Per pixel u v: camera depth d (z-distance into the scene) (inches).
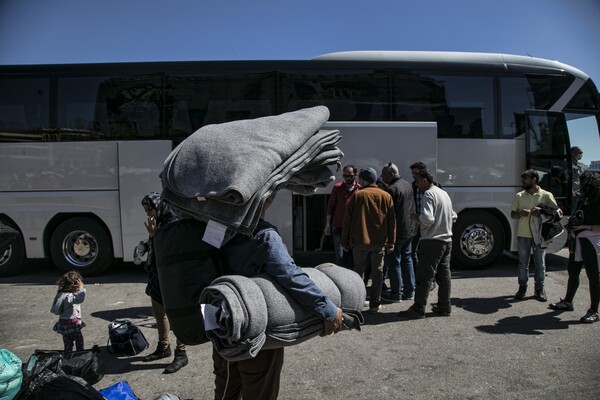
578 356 186.5
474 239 347.6
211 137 95.8
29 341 213.2
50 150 332.5
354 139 335.0
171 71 337.4
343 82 341.7
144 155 333.4
